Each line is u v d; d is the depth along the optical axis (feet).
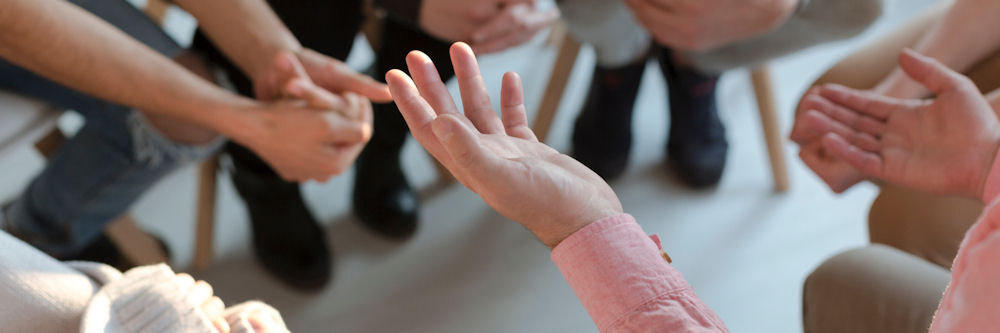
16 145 6.89
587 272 5.10
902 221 6.64
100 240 8.21
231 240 8.57
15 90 6.91
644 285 4.98
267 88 6.99
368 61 9.14
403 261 8.47
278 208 8.13
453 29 7.29
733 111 9.24
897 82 6.81
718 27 7.23
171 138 7.11
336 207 8.73
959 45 6.70
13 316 4.96
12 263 4.96
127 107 6.97
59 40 6.42
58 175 7.29
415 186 8.83
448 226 8.62
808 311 6.45
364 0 7.54
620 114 8.60
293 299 8.32
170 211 8.73
